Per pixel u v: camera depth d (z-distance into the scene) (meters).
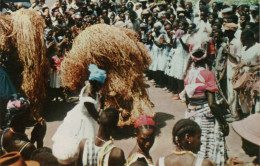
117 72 5.45
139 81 5.67
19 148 3.32
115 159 2.86
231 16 6.70
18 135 3.36
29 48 5.60
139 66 5.63
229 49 6.02
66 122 4.01
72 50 5.55
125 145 5.26
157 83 8.73
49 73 6.16
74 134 3.95
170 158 2.69
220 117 3.90
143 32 8.94
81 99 3.98
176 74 7.25
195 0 11.02
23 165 2.64
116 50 5.35
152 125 2.96
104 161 2.87
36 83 5.75
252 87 5.05
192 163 2.60
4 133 3.38
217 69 6.23
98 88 3.97
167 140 5.39
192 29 7.11
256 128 2.78
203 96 4.00
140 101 5.60
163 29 8.16
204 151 3.96
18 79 5.76
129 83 5.46
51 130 5.85
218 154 3.99
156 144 5.27
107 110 3.01
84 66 5.45
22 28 5.59
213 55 6.30
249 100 5.18
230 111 6.16
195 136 2.77
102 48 5.30
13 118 3.32
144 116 3.02
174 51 7.44
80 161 3.00
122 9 10.85
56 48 6.82
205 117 4.01
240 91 5.24
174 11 10.67
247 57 5.43
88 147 2.96
